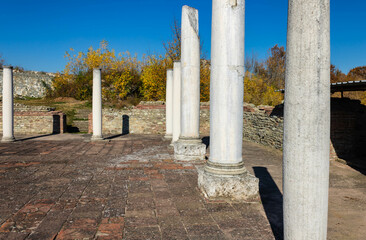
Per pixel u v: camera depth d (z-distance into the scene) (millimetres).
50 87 28641
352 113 8430
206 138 14781
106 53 27078
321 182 2082
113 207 4160
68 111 20141
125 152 9539
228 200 4469
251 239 3162
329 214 4090
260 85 22875
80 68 28391
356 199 4789
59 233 3268
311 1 2027
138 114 17219
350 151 8430
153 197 4652
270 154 9523
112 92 23266
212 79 4707
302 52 2061
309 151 2059
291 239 2172
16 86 27266
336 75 33375
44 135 15250
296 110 2098
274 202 4496
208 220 3705
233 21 4531
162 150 10023
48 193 4828
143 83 23547
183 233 3307
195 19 8055
